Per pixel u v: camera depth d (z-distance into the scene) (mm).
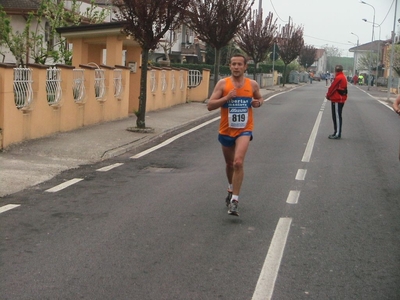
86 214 7754
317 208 8281
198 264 5871
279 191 9305
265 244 6570
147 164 11766
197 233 6957
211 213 7898
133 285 5285
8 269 5645
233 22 27453
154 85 23031
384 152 13820
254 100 7680
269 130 17766
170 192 9164
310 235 6969
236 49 54031
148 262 5906
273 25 44281
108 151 12836
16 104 12664
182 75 27203
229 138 7711
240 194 9047
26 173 10234
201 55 64188
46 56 23484
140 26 15492
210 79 30250
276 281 5461
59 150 12578
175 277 5504
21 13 28266
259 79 51125
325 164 11930
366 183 10133
